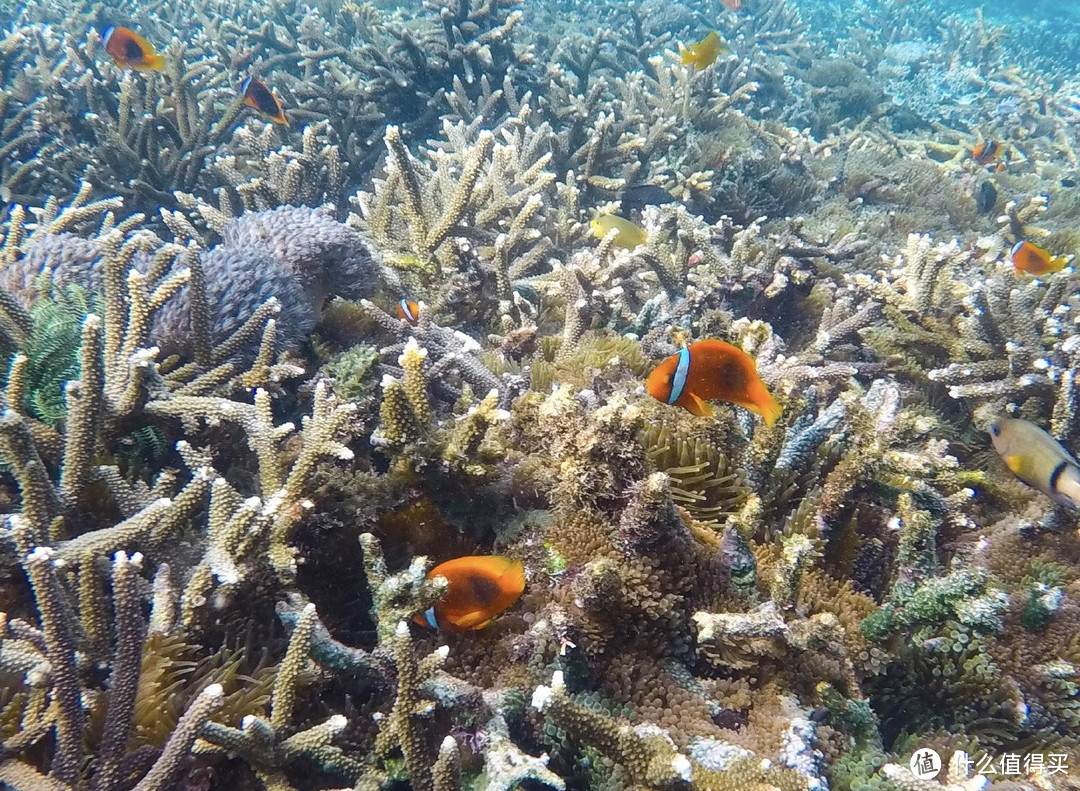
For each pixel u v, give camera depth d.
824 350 0.97
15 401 0.65
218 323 0.78
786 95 2.21
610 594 0.54
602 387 0.80
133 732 0.48
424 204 1.14
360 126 1.52
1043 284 1.14
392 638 0.54
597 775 0.52
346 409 0.65
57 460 0.65
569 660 0.56
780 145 1.74
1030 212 1.51
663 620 0.58
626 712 0.55
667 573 0.59
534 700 0.48
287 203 1.22
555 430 0.65
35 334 0.70
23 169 1.23
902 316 1.03
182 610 0.54
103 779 0.43
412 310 0.91
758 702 0.56
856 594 0.66
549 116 1.54
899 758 0.58
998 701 0.62
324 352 0.89
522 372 0.91
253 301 0.80
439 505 0.66
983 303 0.95
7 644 0.42
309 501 0.61
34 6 1.92
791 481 0.72
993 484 0.81
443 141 1.48
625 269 1.09
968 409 0.93
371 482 0.66
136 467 0.69
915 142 2.12
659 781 0.46
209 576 0.55
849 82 2.34
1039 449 0.71
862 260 1.32
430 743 0.54
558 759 0.54
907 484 0.72
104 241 0.75
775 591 0.58
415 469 0.64
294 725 0.54
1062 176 1.92
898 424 0.73
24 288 0.78
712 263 1.12
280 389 0.77
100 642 0.48
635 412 0.62
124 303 0.71
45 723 0.42
